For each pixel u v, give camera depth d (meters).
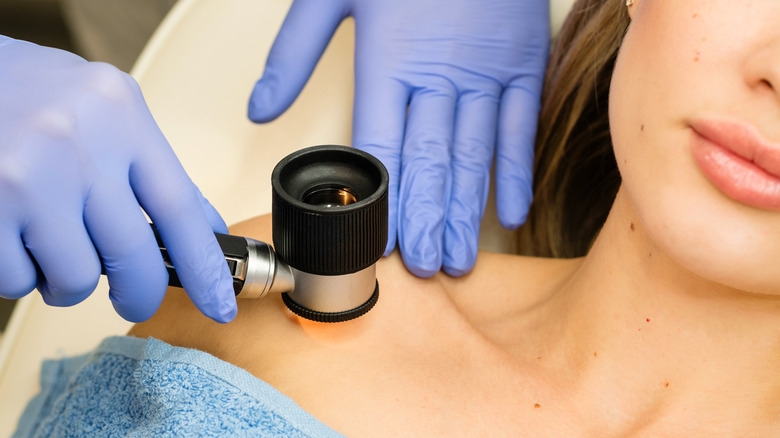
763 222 0.55
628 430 0.71
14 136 0.53
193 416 0.65
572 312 0.77
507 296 0.88
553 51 1.07
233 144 1.09
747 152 0.54
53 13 1.74
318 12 1.00
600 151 0.98
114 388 0.73
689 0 0.56
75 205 0.56
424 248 0.83
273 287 0.65
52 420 0.77
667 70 0.58
